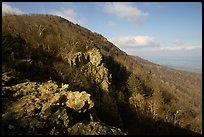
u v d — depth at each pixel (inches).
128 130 1211.2
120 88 1501.0
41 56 1088.8
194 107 1838.1
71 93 559.5
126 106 1375.5
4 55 826.8
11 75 663.8
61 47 1302.9
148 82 1811.0
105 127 502.9
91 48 1370.6
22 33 1238.9
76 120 504.4
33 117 461.1
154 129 1354.6
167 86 2069.4
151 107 1482.5
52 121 470.3
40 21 1692.9
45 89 581.9
